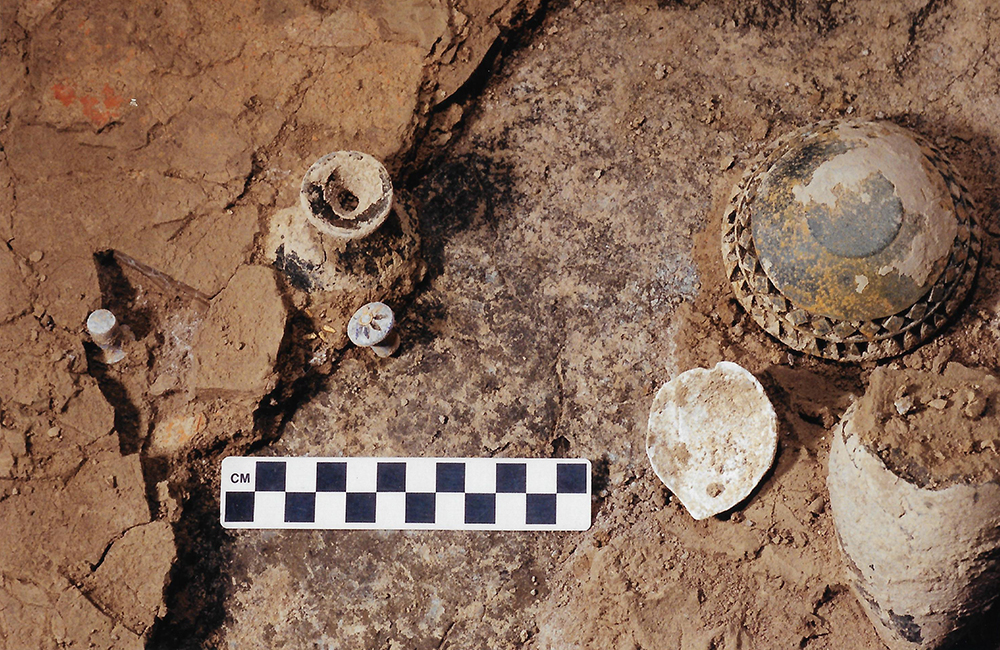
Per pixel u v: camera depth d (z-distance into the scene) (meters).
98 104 0.62
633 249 0.63
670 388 0.61
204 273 0.62
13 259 0.61
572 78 0.64
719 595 0.61
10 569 0.60
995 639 0.60
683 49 0.64
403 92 0.63
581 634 0.62
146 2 0.63
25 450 0.60
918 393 0.58
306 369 0.62
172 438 0.62
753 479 0.61
